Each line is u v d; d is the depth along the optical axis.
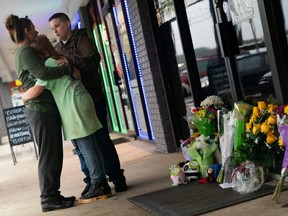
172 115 5.58
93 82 3.97
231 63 3.98
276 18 3.32
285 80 3.33
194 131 4.08
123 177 4.06
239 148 3.31
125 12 6.77
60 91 3.68
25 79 3.79
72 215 3.50
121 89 8.46
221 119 3.64
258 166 3.20
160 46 5.58
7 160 9.34
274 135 3.12
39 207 4.00
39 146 3.75
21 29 3.71
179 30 4.84
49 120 3.71
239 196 3.07
